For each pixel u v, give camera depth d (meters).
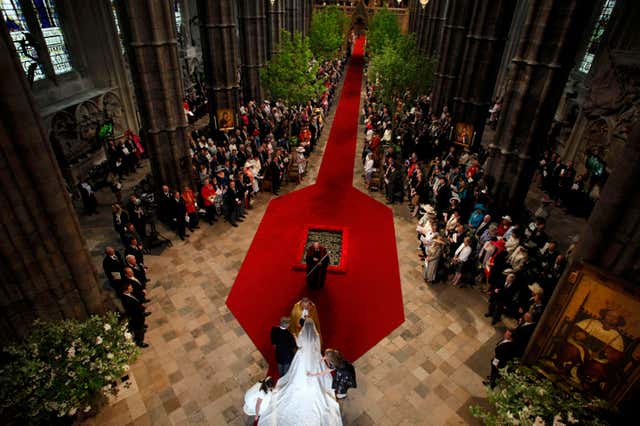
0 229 6.82
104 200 16.05
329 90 31.23
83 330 7.50
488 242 11.45
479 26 17.08
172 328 9.98
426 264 11.75
